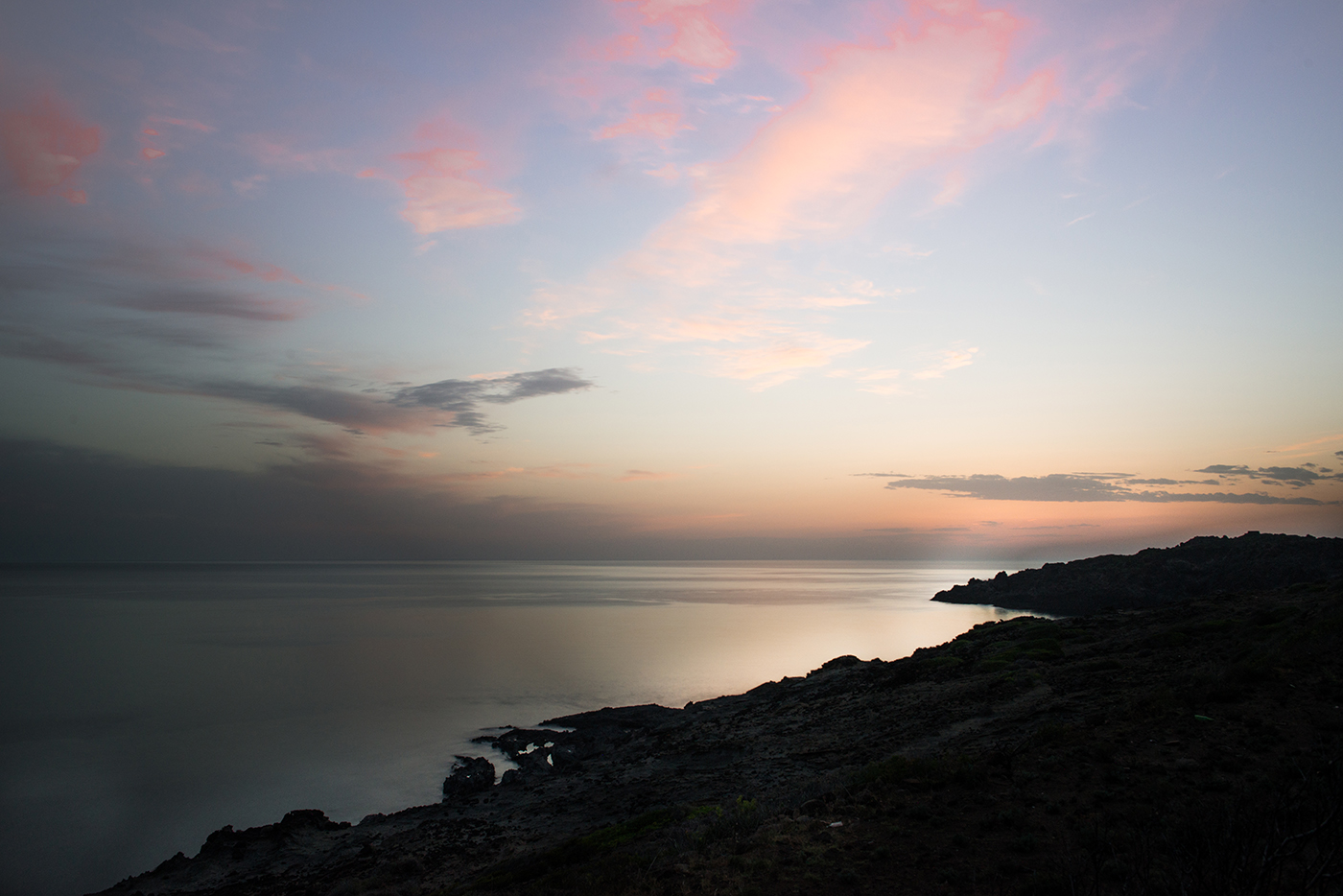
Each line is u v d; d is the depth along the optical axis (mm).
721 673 65875
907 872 9469
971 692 26922
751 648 82062
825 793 14328
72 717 49781
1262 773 10805
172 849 28219
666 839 14617
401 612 130375
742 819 13508
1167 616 34344
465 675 65250
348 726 46812
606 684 61125
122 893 22156
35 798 33688
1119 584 105562
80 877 25938
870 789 13594
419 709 51875
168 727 46875
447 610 134875
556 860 15836
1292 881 7078
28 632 97438
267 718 49250
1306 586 33812
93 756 40406
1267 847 6469
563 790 26984
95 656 76688
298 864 22641
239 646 84875
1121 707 16906
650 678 63562
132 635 94750
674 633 96000
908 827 11125
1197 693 15906
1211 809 8883
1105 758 12984
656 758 29375
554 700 54812
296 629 101750
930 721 24141
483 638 91750
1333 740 11617
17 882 25547
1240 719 13836
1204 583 97188
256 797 33688
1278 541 97938
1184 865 7289
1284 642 18672
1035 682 25859
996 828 10547
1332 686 14672
